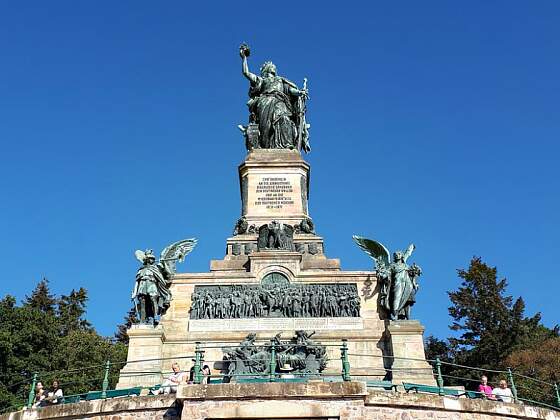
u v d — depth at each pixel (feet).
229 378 90.68
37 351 182.50
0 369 172.45
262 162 147.02
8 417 86.53
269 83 160.86
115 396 85.76
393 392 78.07
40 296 255.91
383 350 114.62
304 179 147.54
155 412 78.43
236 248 134.82
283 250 128.36
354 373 110.63
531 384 158.92
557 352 176.45
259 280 124.36
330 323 117.60
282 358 94.73
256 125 155.74
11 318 181.47
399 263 121.39
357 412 73.77
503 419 83.97
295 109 160.35
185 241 130.11
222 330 116.88
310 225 140.67
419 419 77.92
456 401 80.94
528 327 213.66
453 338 220.43
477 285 226.58
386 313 120.06
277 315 118.62
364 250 130.82
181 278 124.06
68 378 176.45
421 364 111.14
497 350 201.77
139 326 114.52
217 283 123.65
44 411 84.64
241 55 167.32
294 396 73.97
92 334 212.23
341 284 123.54
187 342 115.65
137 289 117.91
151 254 121.60
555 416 89.76
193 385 74.84
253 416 72.95
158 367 110.42
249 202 143.54
